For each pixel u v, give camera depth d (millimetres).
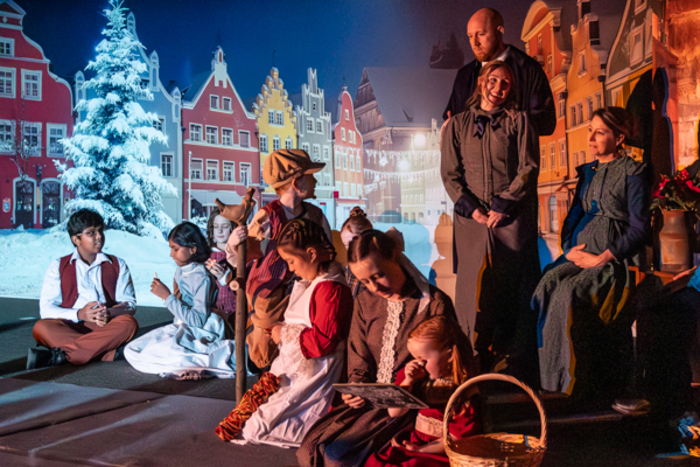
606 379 3537
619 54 4355
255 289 3529
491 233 4426
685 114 3791
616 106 4051
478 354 4496
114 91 21203
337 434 2477
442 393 2332
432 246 9766
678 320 3096
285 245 2811
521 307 4391
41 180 24562
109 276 5082
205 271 4715
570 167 4949
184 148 25547
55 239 16781
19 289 11125
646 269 3518
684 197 3395
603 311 3561
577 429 3092
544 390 3771
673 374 3080
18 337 6281
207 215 25922
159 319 7359
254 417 2889
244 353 3225
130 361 4645
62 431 3166
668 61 3857
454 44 8031
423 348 2271
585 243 3674
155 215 21500
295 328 2934
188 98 25578
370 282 2418
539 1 5004
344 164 22953
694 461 2646
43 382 4242
